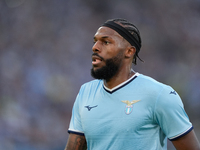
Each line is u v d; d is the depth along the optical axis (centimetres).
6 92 5862
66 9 7094
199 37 7344
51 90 6166
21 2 6888
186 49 7281
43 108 5856
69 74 6512
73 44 6838
